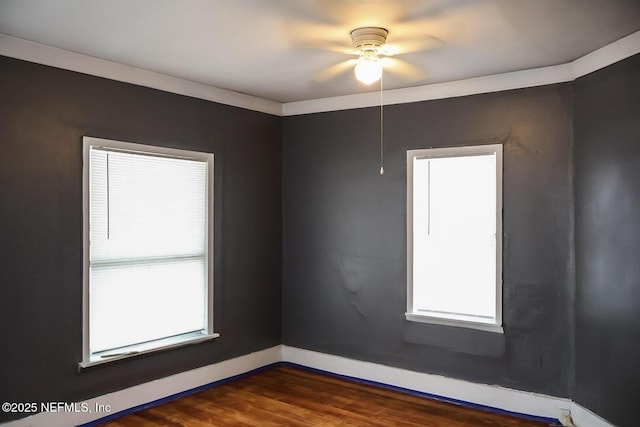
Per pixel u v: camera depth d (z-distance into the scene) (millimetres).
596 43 3242
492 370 4016
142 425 3586
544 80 3805
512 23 2895
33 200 3328
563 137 3742
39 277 3357
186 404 4000
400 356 4461
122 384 3811
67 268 3492
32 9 2721
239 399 4133
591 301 3473
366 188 4668
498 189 3975
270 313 5059
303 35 3121
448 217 4227
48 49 3361
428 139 4316
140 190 3941
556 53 3451
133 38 3186
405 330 4438
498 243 3967
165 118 4082
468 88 4117
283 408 3945
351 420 3723
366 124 4668
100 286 3703
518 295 3910
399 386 4445
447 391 4207
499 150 3979
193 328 4344
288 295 5148
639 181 3033
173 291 4188
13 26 2977
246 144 4801
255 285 4898
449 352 4215
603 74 3354
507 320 3953
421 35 3096
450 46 3301
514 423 3703
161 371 4078
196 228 4359
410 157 4402
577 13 2748
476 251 4098
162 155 4055
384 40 3027
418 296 4371
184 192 4258
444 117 4242
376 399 4180
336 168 4852
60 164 3455
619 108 3197
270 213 5066
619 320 3191
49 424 3391
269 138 5051
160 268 4090
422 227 4344
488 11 2727
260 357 4945
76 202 3537
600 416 3375
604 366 3336
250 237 4844
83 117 3568
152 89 3990
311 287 5020
